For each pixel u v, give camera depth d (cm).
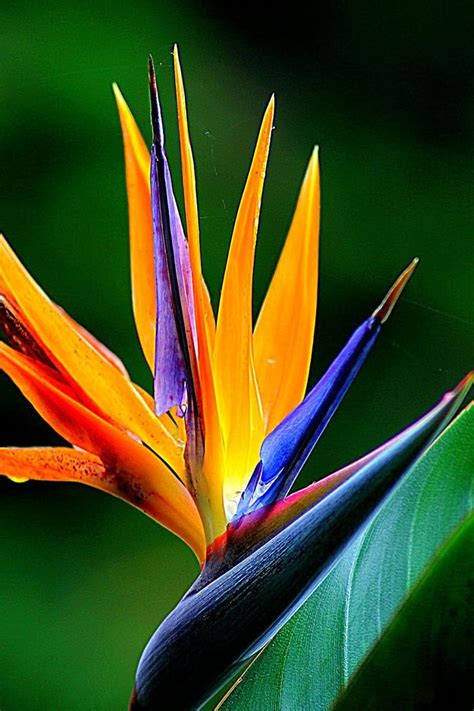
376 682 81
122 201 158
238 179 168
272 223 170
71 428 84
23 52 158
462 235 173
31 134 157
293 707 82
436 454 82
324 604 83
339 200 173
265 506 82
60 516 155
